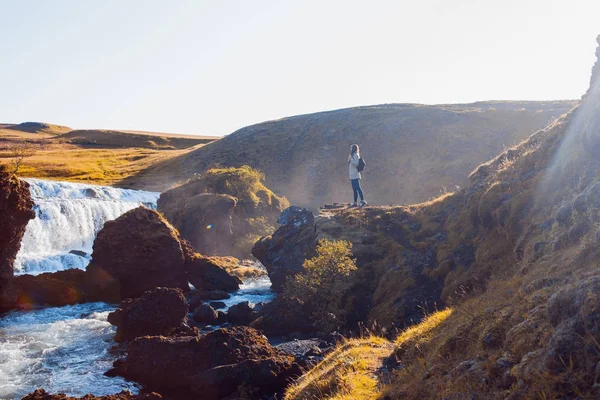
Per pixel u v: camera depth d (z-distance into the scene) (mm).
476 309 8344
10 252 22828
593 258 7137
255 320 17594
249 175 47219
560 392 4781
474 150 63812
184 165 78188
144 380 13188
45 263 31406
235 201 41094
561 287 6289
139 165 83062
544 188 13039
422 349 8055
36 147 111500
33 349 16266
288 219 24969
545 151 14617
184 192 46094
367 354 9531
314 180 68062
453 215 18297
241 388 11961
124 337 17016
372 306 16578
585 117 12984
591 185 9484
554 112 68562
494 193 15156
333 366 9336
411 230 19391
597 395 4484
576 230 8883
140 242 24719
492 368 5777
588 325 4977
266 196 47406
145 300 17141
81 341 17109
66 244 37812
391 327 14766
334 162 70375
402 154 67250
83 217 39531
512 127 66875
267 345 13531
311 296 17234
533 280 7898
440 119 73062
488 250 14273
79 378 13680
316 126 81562
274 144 79688
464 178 58469
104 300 23797
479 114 72000
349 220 21203
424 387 6613
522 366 5379
